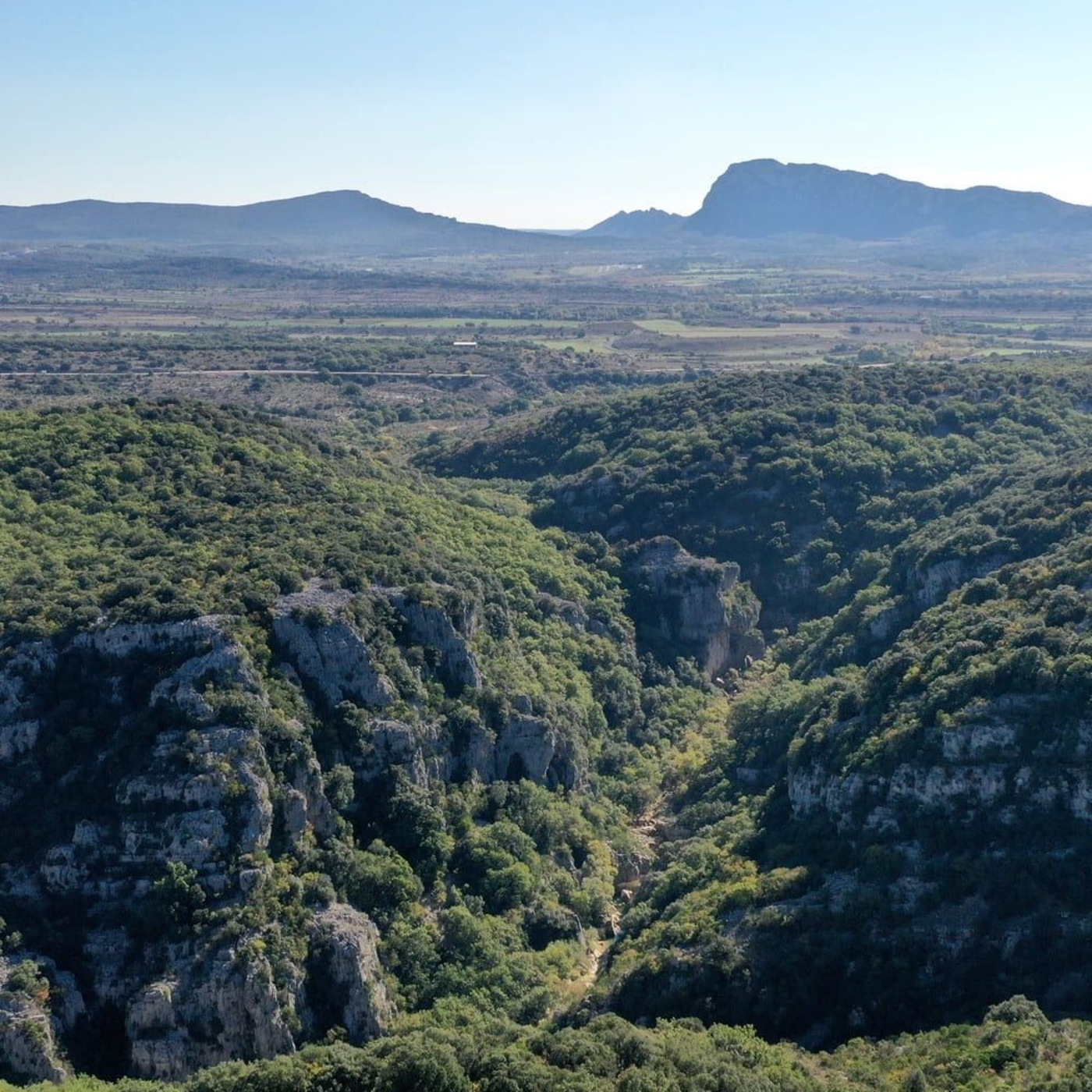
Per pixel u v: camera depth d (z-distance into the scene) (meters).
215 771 131.50
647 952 133.75
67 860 129.25
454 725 158.62
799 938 127.94
